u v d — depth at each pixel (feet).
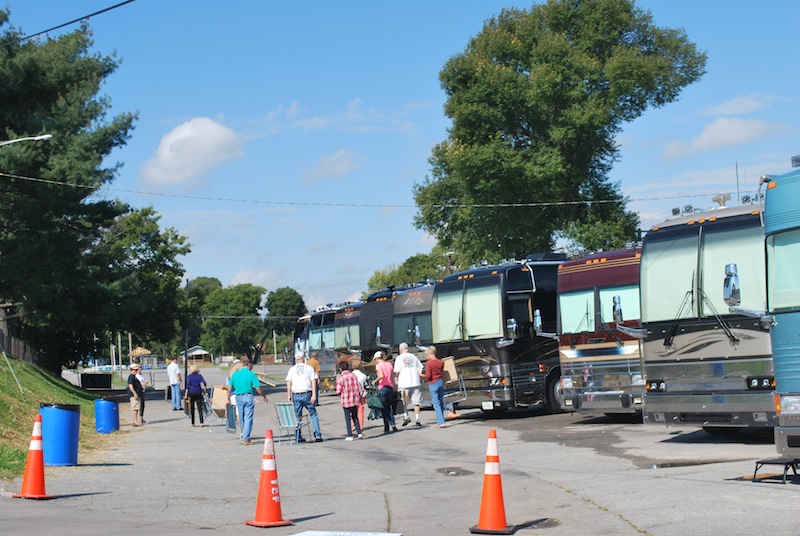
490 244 167.73
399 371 79.00
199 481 47.60
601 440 57.62
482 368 79.46
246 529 33.42
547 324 81.87
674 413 50.72
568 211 165.48
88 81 120.37
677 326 51.01
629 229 168.04
